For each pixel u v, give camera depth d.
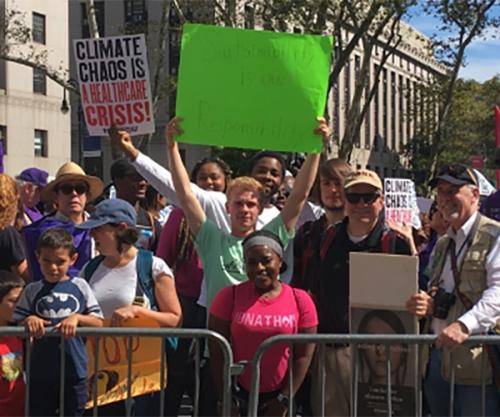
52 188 5.63
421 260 6.15
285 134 4.83
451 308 4.51
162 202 7.75
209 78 4.84
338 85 55.06
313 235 5.21
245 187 4.97
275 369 4.49
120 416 4.73
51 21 43.78
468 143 54.09
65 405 4.56
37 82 43.81
